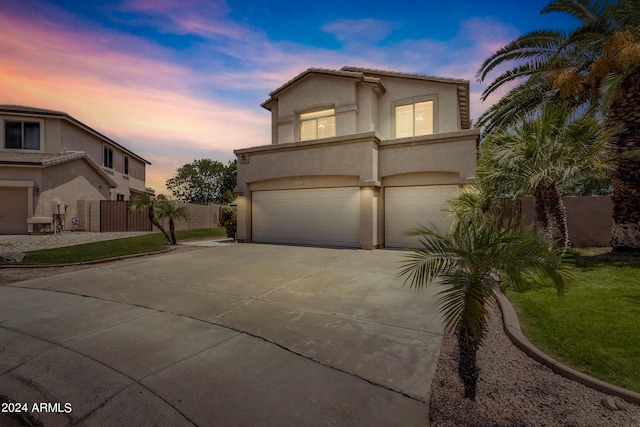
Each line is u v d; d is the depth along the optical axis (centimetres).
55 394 287
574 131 603
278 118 1620
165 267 857
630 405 250
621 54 714
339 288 634
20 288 660
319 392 280
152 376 311
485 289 263
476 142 1027
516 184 693
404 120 1451
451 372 314
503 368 318
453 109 1355
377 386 289
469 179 1016
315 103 1520
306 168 1271
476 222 301
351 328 430
